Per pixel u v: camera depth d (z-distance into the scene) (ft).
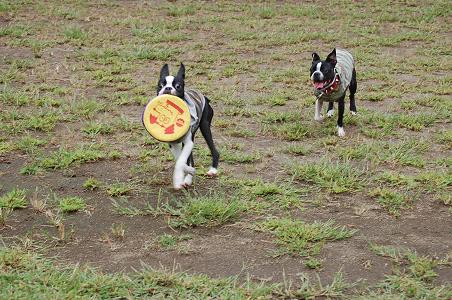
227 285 13.66
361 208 18.03
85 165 21.39
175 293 13.34
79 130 25.30
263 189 18.94
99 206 18.13
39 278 13.64
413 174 21.01
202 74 35.37
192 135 18.74
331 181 19.67
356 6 55.62
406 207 18.20
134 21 47.47
